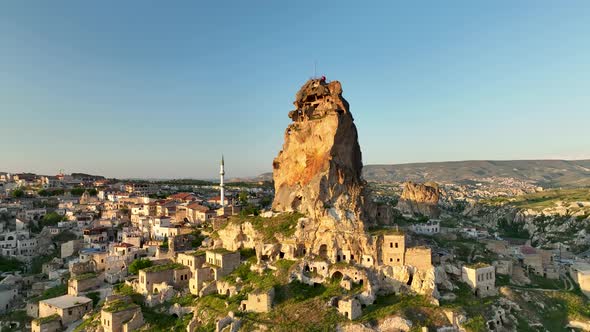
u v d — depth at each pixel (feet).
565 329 377.50
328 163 439.63
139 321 374.84
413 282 375.66
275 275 389.60
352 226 409.49
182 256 463.01
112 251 555.28
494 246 537.24
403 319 329.31
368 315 338.75
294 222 439.63
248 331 328.29
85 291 463.83
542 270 494.59
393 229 421.18
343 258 401.49
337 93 478.18
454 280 394.52
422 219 630.33
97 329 377.09
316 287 379.14
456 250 492.13
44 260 624.18
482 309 355.97
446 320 336.08
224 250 449.06
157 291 422.82
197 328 352.69
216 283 409.90
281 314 339.77
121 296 413.59
